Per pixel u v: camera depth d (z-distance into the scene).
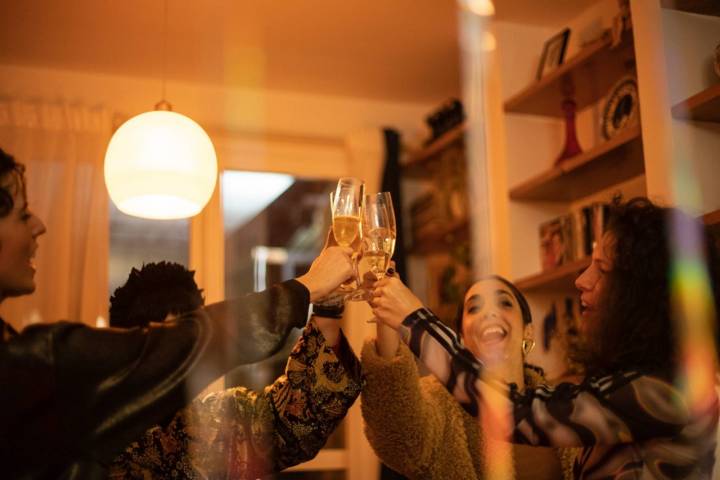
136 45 3.38
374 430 1.71
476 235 3.49
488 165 3.39
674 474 1.32
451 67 3.63
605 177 2.99
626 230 1.42
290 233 4.49
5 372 1.07
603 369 1.39
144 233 3.78
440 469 1.72
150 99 3.68
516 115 3.31
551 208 3.31
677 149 2.35
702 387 1.34
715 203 2.35
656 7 2.42
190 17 3.16
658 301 1.36
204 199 2.30
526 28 3.35
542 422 1.30
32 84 3.53
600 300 1.42
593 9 3.18
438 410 1.76
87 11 3.09
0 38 3.28
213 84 3.77
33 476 1.08
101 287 3.35
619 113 2.80
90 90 3.60
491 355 1.79
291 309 1.24
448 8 3.13
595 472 1.38
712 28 2.46
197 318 1.18
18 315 3.22
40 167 3.39
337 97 3.95
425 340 1.40
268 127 3.83
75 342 1.11
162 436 1.43
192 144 2.25
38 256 3.30
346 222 1.59
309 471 3.67
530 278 3.05
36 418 1.08
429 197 3.91
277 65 3.60
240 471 1.54
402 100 4.01
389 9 3.13
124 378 1.11
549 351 3.10
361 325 3.70
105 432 1.10
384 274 1.58
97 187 3.43
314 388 1.57
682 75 2.40
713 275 1.41
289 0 3.05
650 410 1.28
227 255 4.32
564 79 2.96
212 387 3.15
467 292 1.87
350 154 3.88
